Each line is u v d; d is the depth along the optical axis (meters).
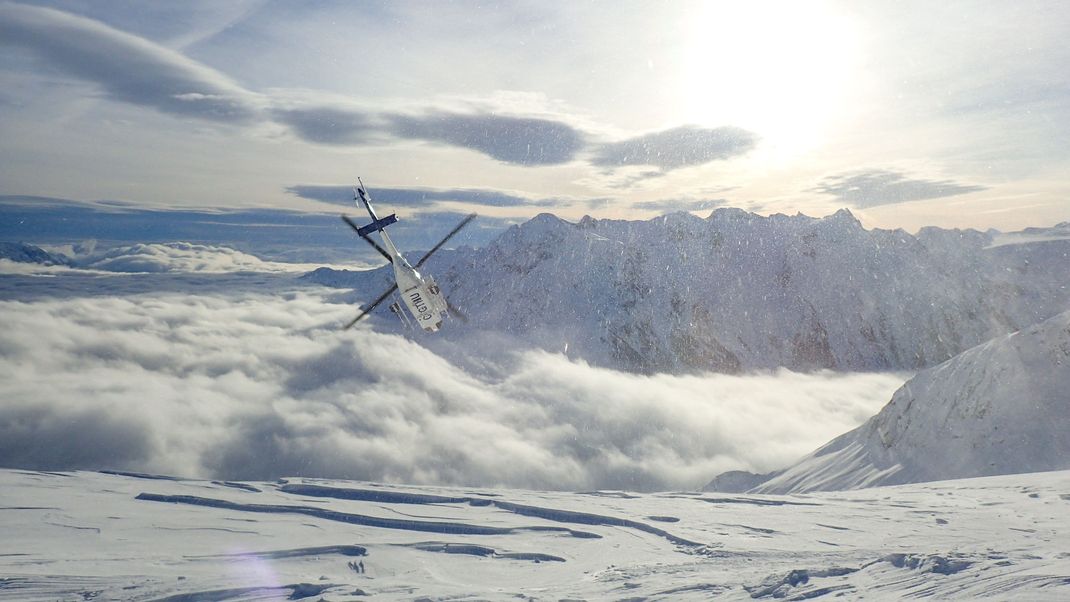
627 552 17.77
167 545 17.42
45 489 23.25
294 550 17.06
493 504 24.17
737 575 13.77
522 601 12.40
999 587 8.95
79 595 12.91
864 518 20.95
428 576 15.34
